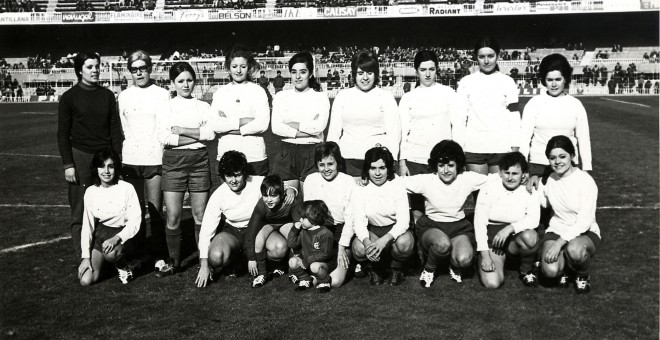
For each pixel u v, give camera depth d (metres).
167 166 5.95
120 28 45.28
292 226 5.84
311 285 5.55
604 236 7.01
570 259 5.20
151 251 6.75
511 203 5.56
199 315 4.88
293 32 45.56
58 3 44.84
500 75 6.39
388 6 42.47
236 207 5.82
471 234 5.80
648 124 19.95
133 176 6.21
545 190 5.71
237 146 6.16
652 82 36.50
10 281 5.74
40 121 24.23
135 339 4.41
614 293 5.21
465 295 5.27
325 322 4.68
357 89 6.28
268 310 4.97
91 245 5.78
